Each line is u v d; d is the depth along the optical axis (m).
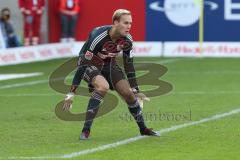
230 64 69.25
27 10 77.62
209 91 48.12
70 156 26.41
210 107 40.19
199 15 79.56
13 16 79.44
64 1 80.25
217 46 78.19
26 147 28.52
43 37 82.00
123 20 27.83
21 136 31.28
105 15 81.62
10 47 73.56
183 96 45.41
